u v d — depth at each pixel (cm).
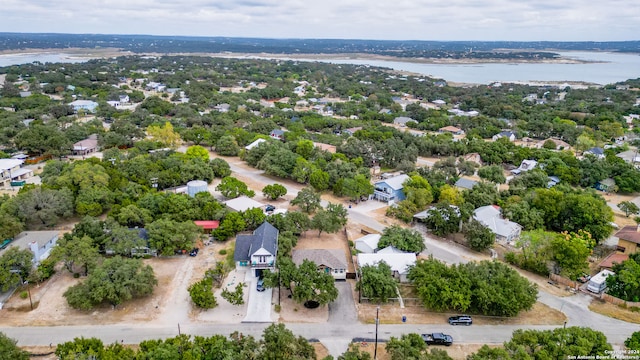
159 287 7188
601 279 7500
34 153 14212
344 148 14688
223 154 15512
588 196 10025
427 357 5128
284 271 6794
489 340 6144
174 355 5066
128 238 7844
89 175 10256
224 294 6575
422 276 6862
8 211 8531
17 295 6862
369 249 8438
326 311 6706
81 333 6044
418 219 10144
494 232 9156
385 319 6556
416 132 19988
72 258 7206
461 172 13675
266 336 5378
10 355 5034
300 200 10019
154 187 11281
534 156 14762
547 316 6744
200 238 8706
